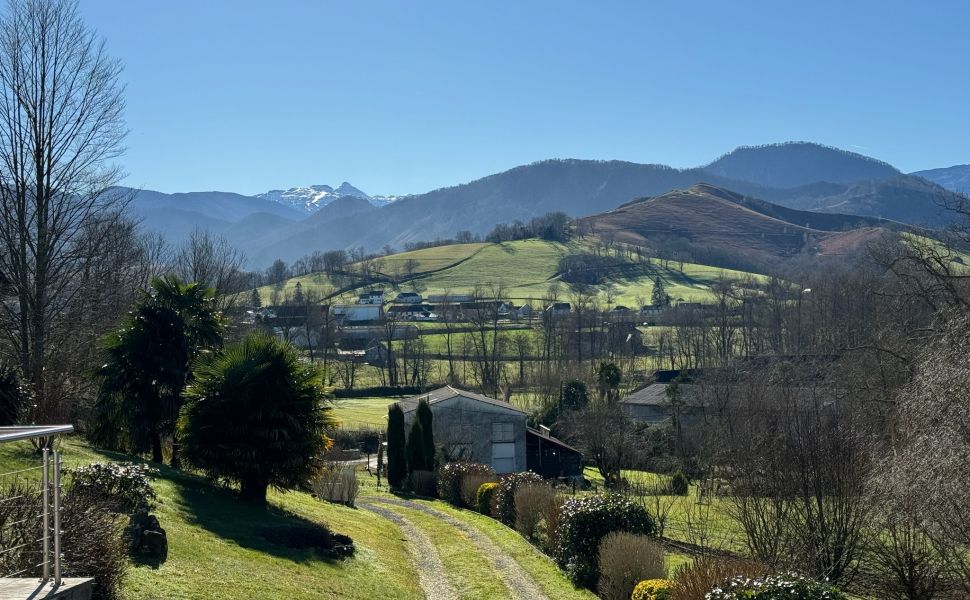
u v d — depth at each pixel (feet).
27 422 72.43
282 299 512.63
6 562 32.09
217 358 77.20
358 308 478.59
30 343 92.94
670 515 95.71
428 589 61.98
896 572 52.01
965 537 44.21
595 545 61.62
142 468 55.62
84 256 97.09
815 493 57.72
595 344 337.72
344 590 52.75
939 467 46.37
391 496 126.93
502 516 93.71
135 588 39.04
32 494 38.24
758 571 42.27
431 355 350.84
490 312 416.87
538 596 58.18
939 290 92.27
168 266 164.86
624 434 173.88
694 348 286.66
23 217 90.12
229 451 72.18
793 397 71.00
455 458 159.22
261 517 67.97
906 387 57.26
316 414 76.13
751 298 328.29
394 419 142.61
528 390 286.25
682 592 43.27
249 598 43.68
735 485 67.82
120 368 83.66
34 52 89.97
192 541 52.29
